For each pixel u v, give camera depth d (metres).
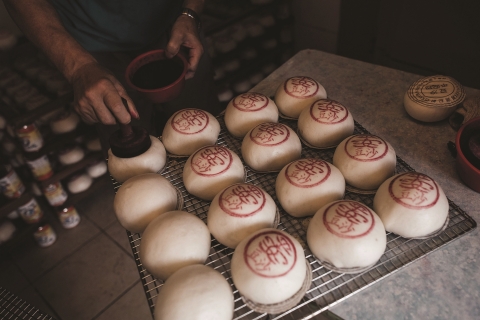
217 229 0.81
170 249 0.75
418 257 0.74
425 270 0.75
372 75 1.25
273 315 0.71
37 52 1.76
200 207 0.93
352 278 0.72
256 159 0.94
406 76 1.22
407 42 1.82
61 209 1.90
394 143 1.02
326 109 0.99
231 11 1.95
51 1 1.16
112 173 0.97
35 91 1.66
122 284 1.71
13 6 1.06
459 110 0.99
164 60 1.11
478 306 0.69
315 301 0.69
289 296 0.69
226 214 0.80
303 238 0.82
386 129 1.06
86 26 1.21
